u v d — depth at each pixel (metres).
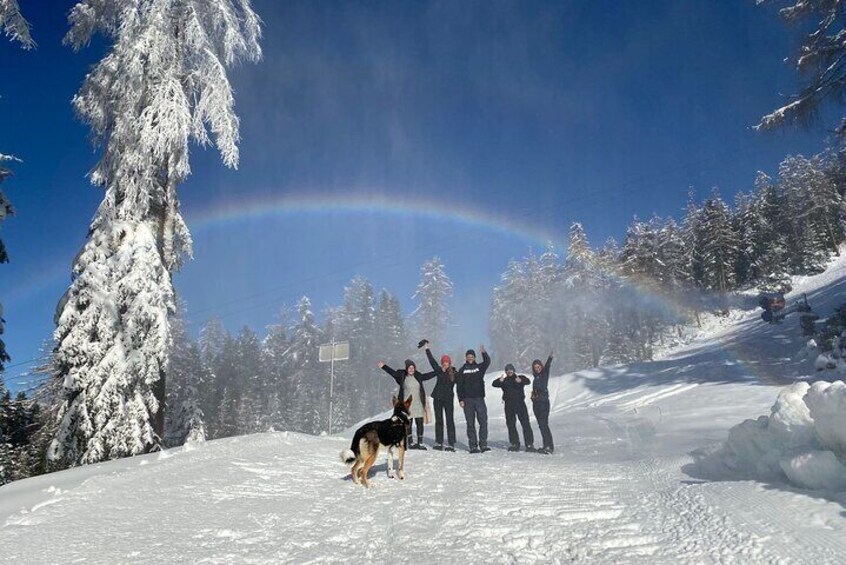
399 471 7.73
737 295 59.06
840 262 54.91
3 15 12.16
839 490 4.32
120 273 14.89
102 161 16.02
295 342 62.28
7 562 4.52
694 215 68.25
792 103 15.34
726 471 5.96
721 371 20.44
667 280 58.75
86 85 15.87
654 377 22.83
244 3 16.88
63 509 6.07
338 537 5.02
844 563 3.31
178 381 30.59
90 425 14.05
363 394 61.44
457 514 5.54
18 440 26.06
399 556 4.46
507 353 58.22
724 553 3.82
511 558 4.27
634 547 4.22
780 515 4.16
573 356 53.31
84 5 15.65
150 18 15.21
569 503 5.66
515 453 10.44
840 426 4.39
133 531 5.27
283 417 56.25
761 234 61.50
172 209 16.30
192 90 16.44
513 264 63.88
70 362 14.36
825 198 60.44
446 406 10.93
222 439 11.19
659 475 6.57
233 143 16.19
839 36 14.84
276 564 4.39
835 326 18.64
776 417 5.39
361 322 64.56
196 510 6.02
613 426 14.12
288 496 6.69
